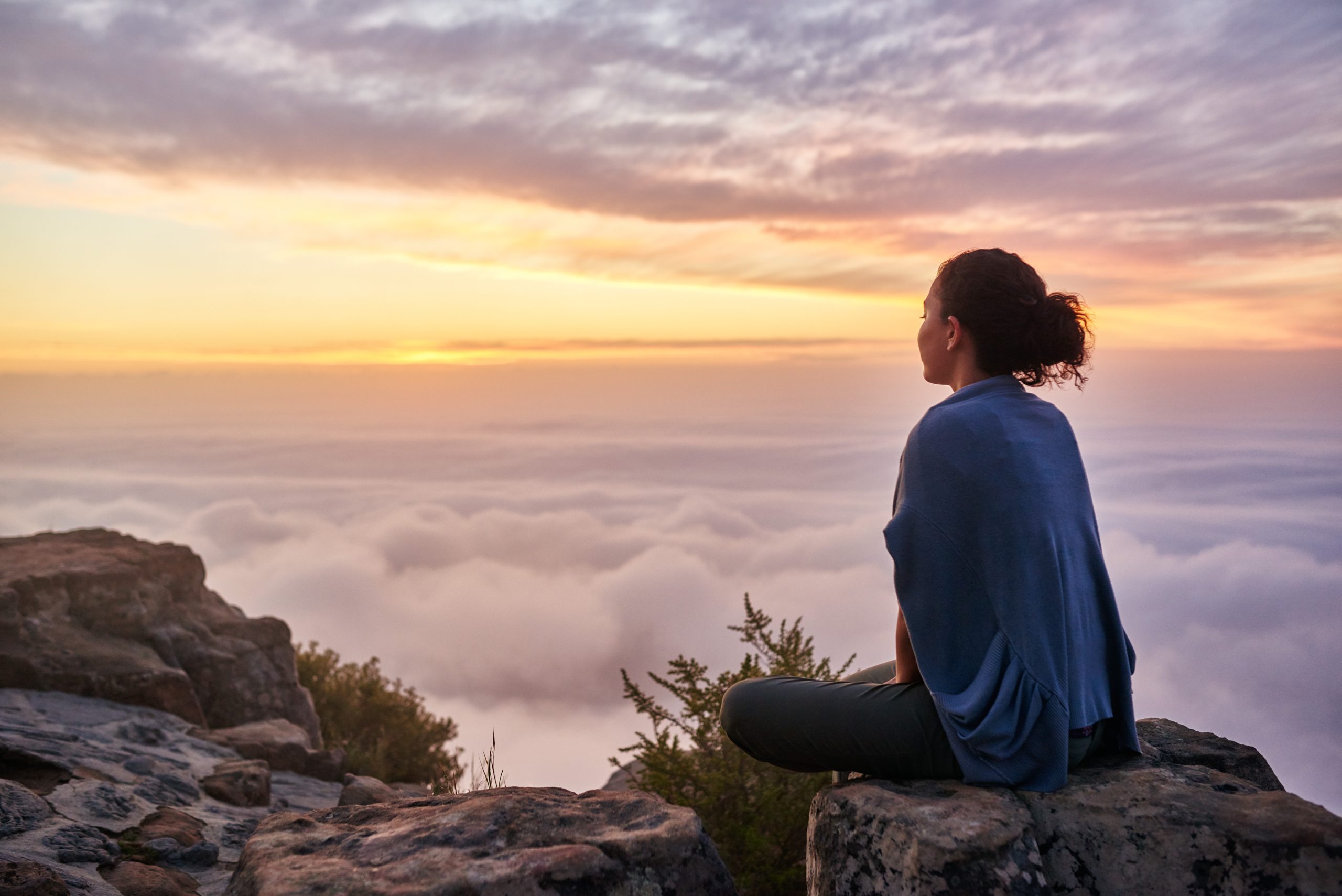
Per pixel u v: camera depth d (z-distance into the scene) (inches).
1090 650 70.8
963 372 76.7
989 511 66.6
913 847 60.1
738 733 76.9
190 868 123.6
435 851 64.7
